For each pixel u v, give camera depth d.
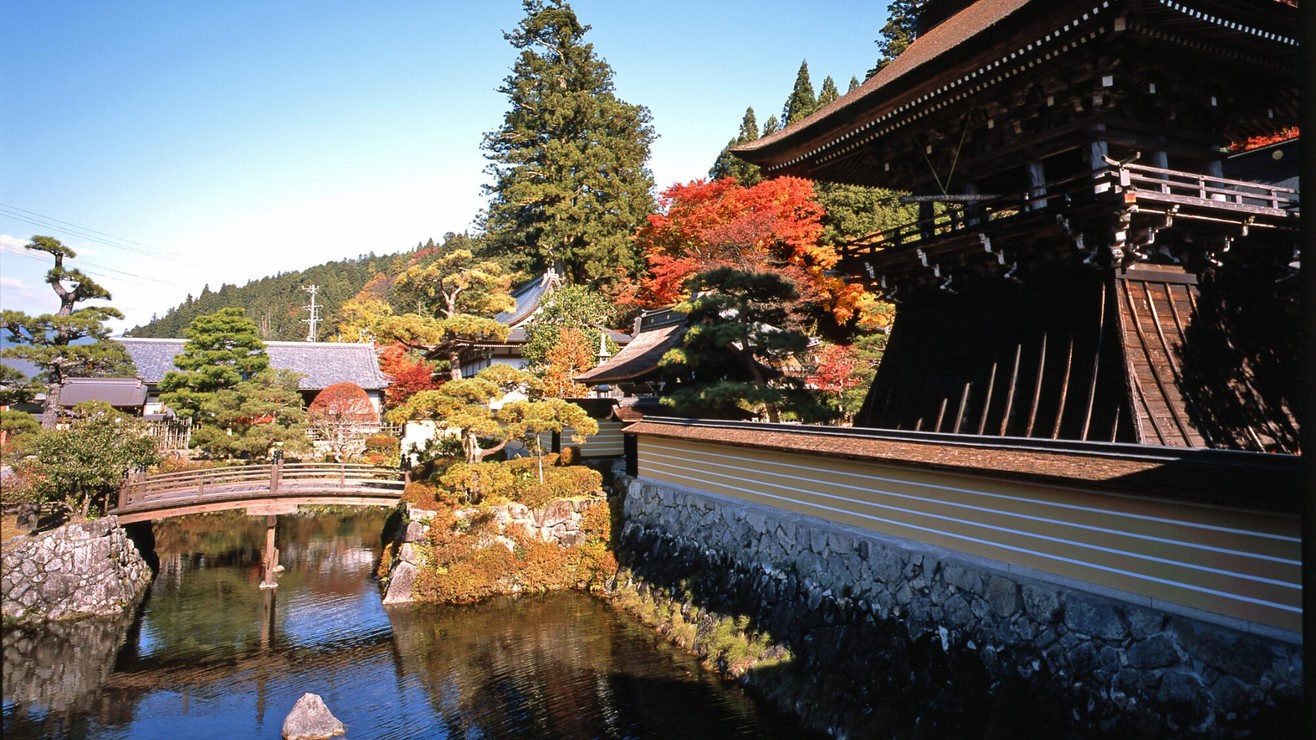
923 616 10.57
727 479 17.05
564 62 49.97
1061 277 13.01
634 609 17.50
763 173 18.23
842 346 27.11
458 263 49.88
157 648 16.50
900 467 11.73
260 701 13.74
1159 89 12.41
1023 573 9.49
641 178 48.38
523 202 45.34
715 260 28.81
